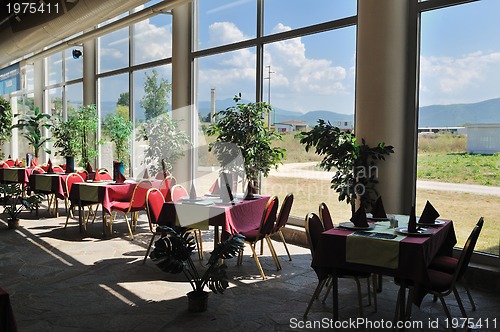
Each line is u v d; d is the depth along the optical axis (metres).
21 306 3.94
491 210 4.69
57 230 7.15
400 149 5.23
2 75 14.32
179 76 8.38
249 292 4.33
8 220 7.28
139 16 8.12
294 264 5.31
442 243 3.98
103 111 11.17
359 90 5.32
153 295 4.22
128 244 6.25
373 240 3.40
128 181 7.12
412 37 5.21
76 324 3.55
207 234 6.89
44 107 14.47
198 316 3.73
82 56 11.73
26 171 9.88
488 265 4.63
